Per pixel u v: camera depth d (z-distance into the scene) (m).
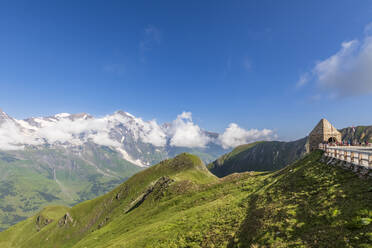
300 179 26.89
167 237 30.81
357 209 14.05
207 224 28.45
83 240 82.75
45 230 189.75
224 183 69.62
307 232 14.67
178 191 85.38
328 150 30.69
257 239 17.41
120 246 36.00
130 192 176.25
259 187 39.53
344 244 11.74
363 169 19.48
